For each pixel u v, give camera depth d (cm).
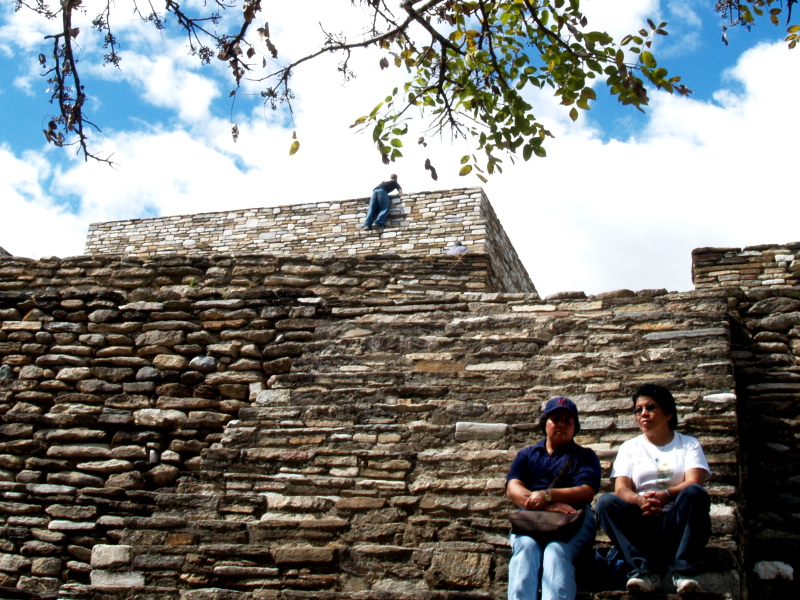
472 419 774
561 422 626
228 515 741
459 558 659
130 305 941
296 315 906
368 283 945
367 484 741
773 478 779
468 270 962
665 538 586
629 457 628
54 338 932
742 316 881
